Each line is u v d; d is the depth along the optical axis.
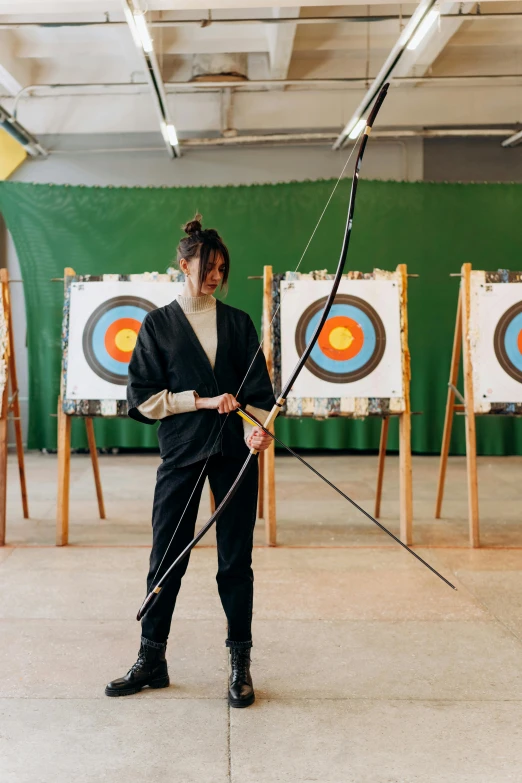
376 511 4.07
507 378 3.48
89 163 6.43
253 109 6.39
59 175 6.43
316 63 6.23
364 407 3.48
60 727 1.82
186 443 1.93
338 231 6.19
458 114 6.30
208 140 6.17
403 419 3.50
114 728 1.81
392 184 6.17
